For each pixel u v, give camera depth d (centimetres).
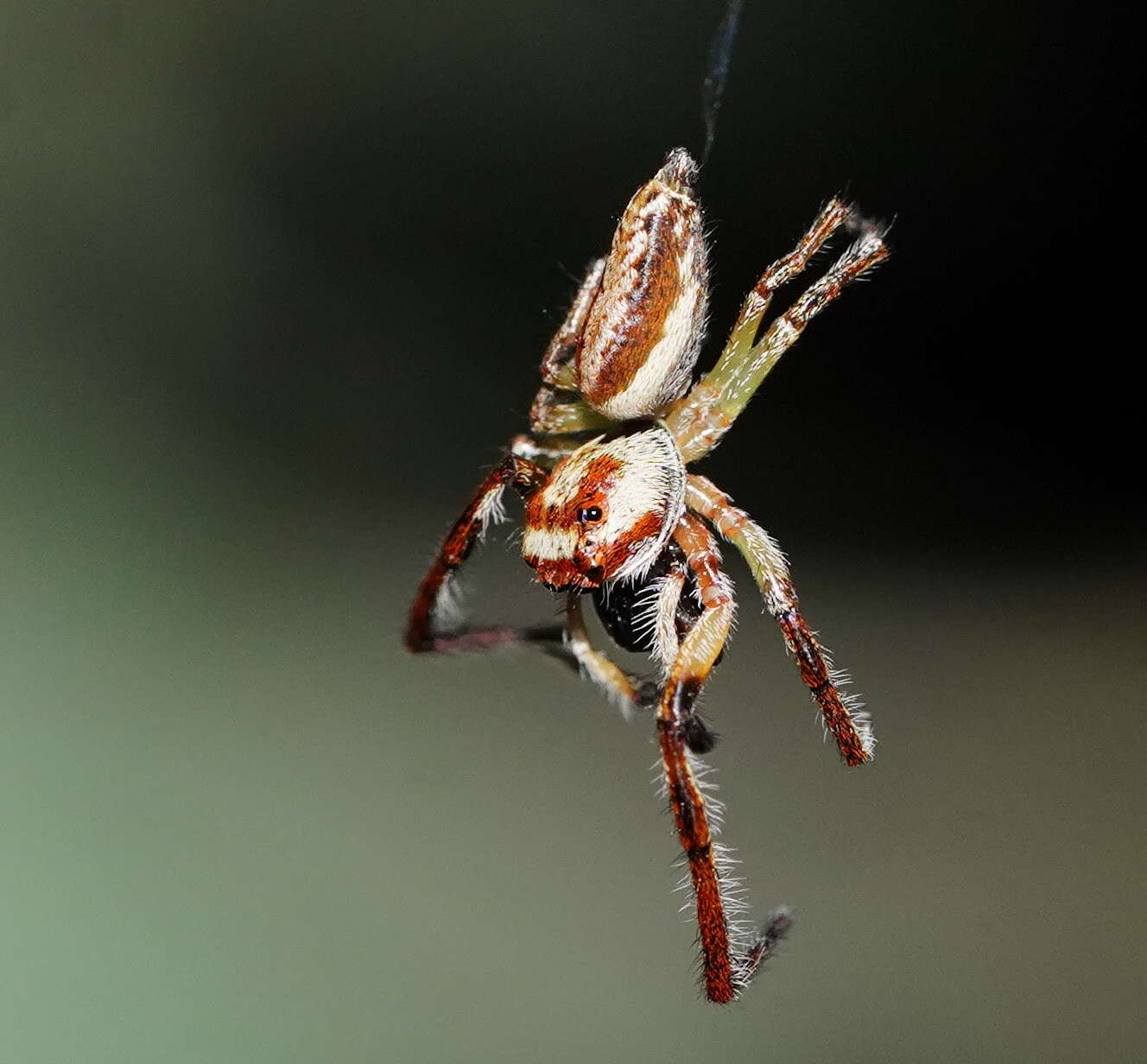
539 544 9
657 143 14
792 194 14
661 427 9
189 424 15
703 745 10
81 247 16
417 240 16
